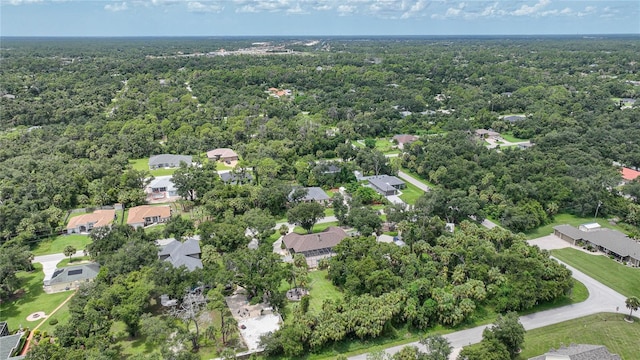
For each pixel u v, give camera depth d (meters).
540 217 117.50
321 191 134.88
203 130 191.38
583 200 123.12
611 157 160.75
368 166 156.62
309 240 101.00
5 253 88.38
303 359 69.69
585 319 79.00
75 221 115.44
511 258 85.25
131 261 86.00
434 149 162.50
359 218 109.12
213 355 69.62
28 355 63.69
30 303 84.12
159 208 123.44
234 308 82.50
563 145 168.50
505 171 137.75
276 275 81.19
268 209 123.25
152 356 62.81
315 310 80.62
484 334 67.81
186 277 80.38
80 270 91.06
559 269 85.19
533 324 77.75
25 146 170.62
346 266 88.44
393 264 90.75
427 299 78.19
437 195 117.69
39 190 126.00
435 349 63.34
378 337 74.62
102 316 71.06
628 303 77.88
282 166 150.75
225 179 145.88
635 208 117.94
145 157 180.00
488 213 122.19
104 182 135.62
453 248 92.44
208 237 101.12
